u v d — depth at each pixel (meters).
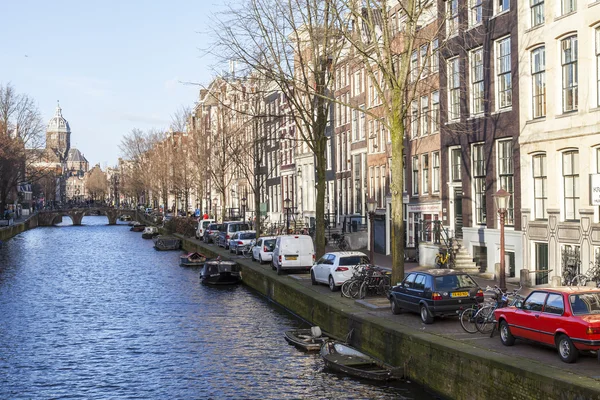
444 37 30.78
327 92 35.09
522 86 26.38
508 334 15.61
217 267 40.09
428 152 35.56
